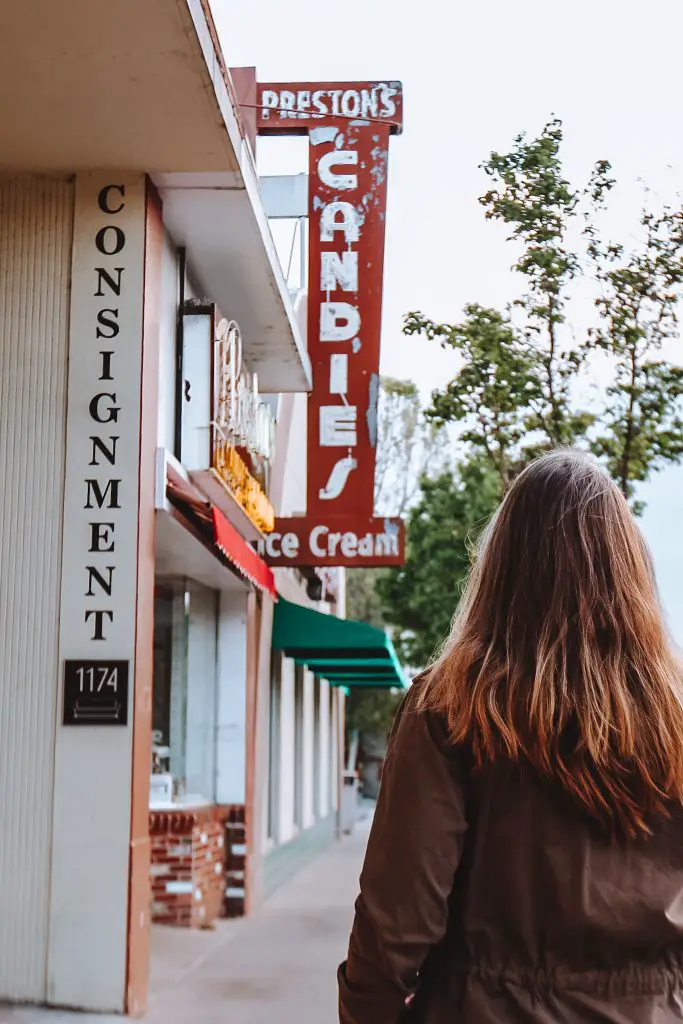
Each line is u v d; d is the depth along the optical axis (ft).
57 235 24.52
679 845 6.15
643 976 5.98
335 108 40.29
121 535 23.47
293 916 40.11
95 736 22.82
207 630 39.42
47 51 20.43
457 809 6.25
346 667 64.13
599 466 7.05
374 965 6.14
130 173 24.70
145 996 23.27
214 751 39.81
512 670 6.39
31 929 22.39
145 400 24.16
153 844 34.81
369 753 160.97
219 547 27.78
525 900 6.08
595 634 6.43
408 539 94.32
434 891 6.12
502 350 44.98
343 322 40.29
